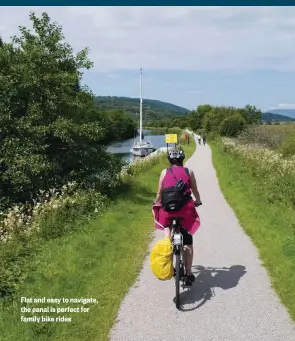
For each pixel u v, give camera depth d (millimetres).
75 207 10258
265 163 16750
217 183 17203
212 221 9938
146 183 17125
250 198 12211
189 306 5250
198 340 4438
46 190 12422
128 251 7559
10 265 6578
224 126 63219
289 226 8711
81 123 14094
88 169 13734
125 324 4809
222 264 6801
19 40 14258
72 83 14000
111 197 12977
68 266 6500
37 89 13367
